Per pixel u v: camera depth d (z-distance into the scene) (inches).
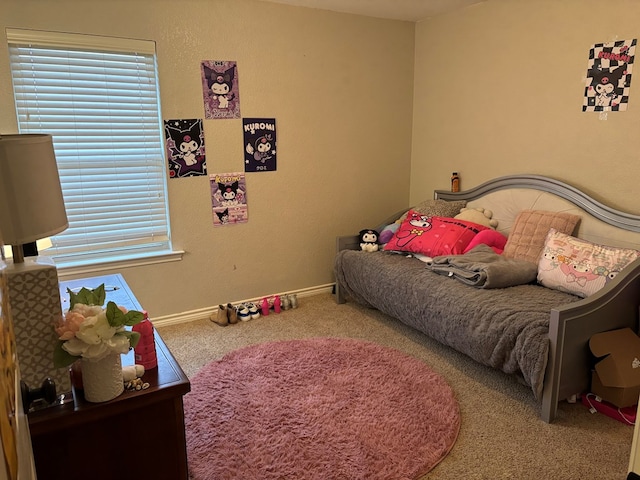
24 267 49.3
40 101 110.4
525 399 94.7
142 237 128.7
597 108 112.4
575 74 116.2
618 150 109.7
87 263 119.5
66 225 56.9
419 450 79.0
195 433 83.5
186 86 125.3
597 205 111.1
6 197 49.3
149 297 130.3
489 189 139.8
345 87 150.4
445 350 116.5
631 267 91.7
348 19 146.8
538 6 122.2
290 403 92.8
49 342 50.6
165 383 56.2
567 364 86.0
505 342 89.9
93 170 119.1
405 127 166.1
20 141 49.5
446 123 154.0
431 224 134.9
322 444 80.6
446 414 88.8
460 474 74.2
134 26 116.3
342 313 141.9
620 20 106.1
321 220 154.7
